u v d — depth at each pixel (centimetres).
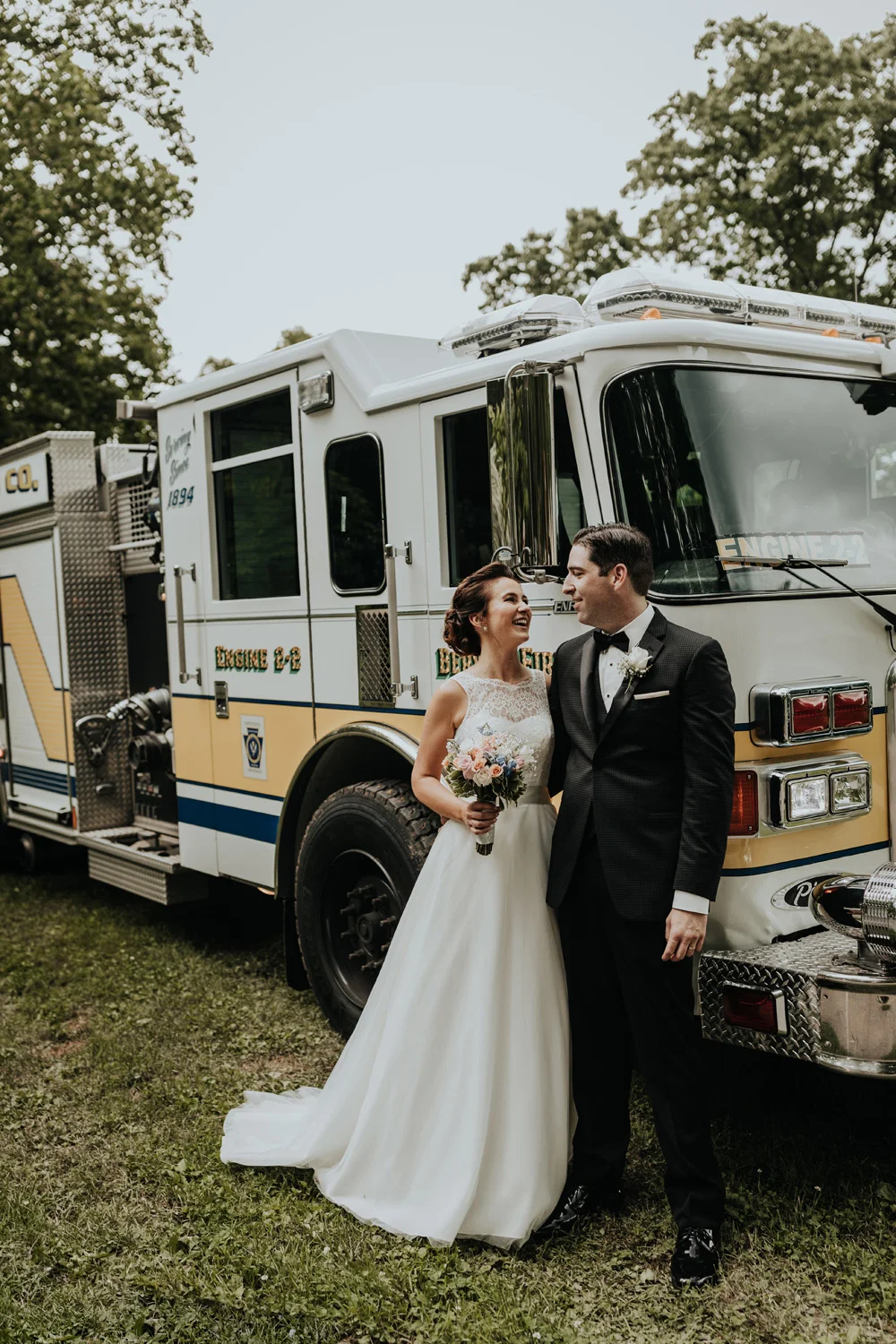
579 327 368
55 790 693
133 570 656
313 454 450
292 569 469
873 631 355
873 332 420
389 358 438
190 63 1405
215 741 527
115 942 609
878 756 354
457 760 290
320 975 446
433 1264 289
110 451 667
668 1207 313
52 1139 377
